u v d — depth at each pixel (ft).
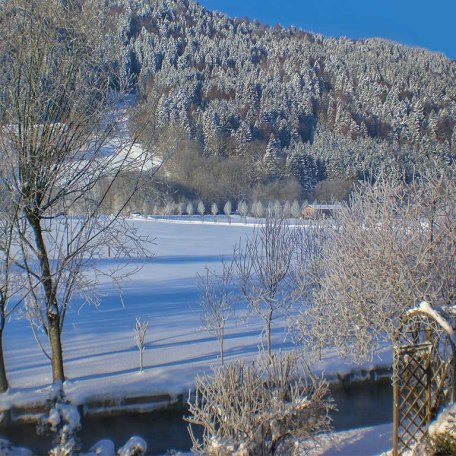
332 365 48.03
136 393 42.70
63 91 33.24
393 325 35.99
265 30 626.23
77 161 34.24
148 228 183.21
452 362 25.98
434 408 27.14
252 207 236.22
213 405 25.84
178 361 49.83
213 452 24.11
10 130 32.45
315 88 440.04
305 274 52.42
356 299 38.32
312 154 317.42
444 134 370.73
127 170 35.53
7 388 40.81
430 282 36.68
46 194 34.14
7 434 37.86
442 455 21.08
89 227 35.96
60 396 31.12
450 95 452.35
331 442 33.96
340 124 384.68
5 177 32.96
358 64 509.76
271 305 51.29
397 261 37.35
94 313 66.23
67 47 33.68
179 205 235.81
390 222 39.34
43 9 33.09
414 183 42.32
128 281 87.45
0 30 32.50
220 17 620.08
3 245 34.63
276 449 25.17
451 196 40.22
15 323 59.36
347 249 40.88
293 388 28.14
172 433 39.73
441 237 39.09
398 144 360.89
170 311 68.85
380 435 35.60
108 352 52.01
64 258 36.06
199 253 130.41
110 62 35.24
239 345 55.16
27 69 32.60
